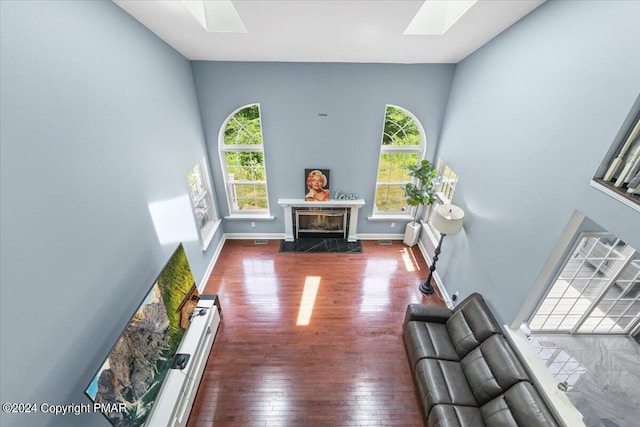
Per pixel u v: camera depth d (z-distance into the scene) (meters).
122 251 2.80
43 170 1.92
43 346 1.90
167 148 3.80
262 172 5.87
